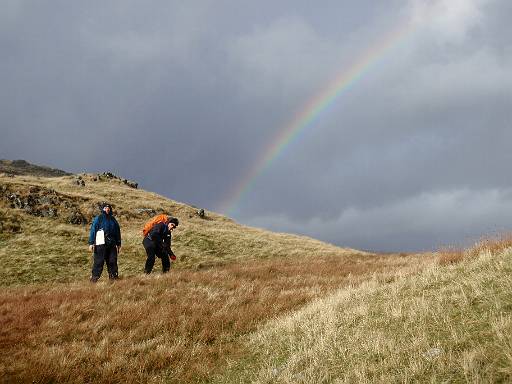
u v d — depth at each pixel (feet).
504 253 32.17
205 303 35.55
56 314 31.12
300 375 20.06
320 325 27.02
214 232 126.21
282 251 113.50
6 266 69.41
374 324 24.98
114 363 23.06
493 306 22.22
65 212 117.29
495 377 15.60
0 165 544.21
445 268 34.86
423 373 17.43
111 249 50.52
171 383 22.11
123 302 34.78
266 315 33.50
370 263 70.33
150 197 189.37
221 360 24.97
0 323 29.07
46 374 21.09
